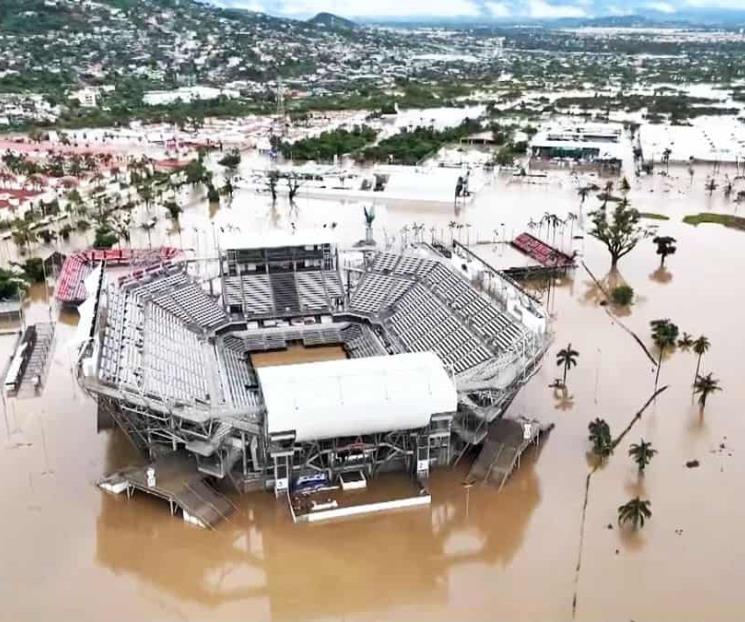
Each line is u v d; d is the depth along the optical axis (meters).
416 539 131.00
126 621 113.25
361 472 145.75
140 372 156.25
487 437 152.38
